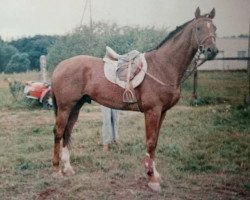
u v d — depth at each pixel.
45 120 9.31
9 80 12.80
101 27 12.23
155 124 4.92
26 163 5.74
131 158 6.06
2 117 9.66
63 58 12.38
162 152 6.41
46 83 11.09
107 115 6.35
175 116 9.17
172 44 4.89
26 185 4.95
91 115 9.73
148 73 4.91
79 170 5.52
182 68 4.90
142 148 6.61
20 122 9.07
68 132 5.46
